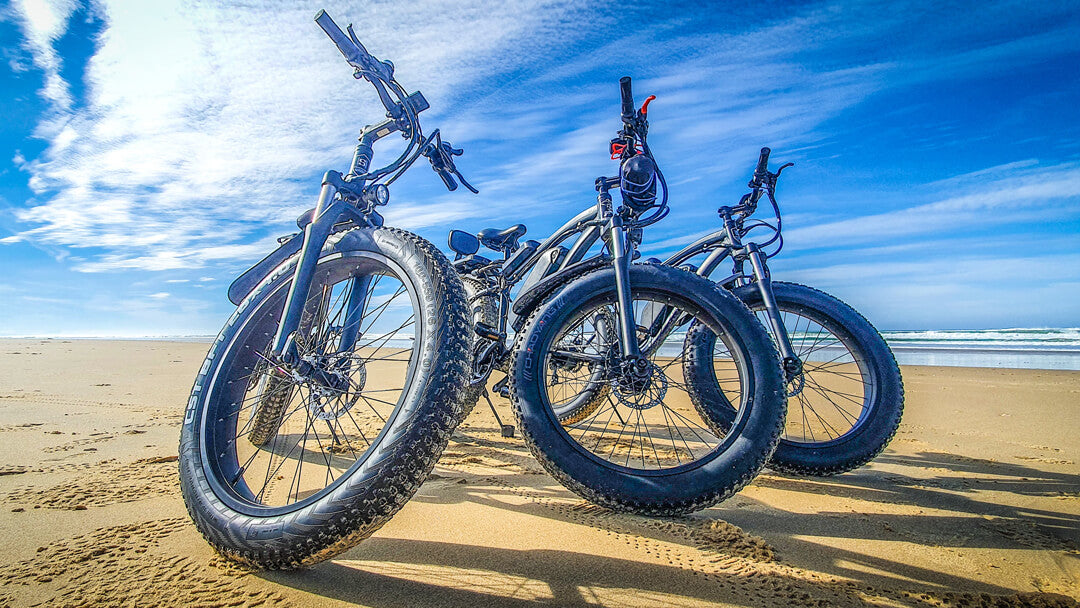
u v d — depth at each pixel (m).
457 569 1.55
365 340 2.09
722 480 1.78
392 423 1.42
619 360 2.06
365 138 2.24
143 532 1.76
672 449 3.34
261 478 2.51
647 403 2.05
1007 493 2.44
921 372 8.50
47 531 1.77
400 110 2.24
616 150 2.27
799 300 2.93
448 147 2.51
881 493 2.45
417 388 1.46
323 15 2.02
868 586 1.51
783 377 1.89
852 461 2.62
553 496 2.29
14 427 3.61
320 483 2.43
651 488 1.79
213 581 1.43
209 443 1.74
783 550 1.76
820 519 2.08
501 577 1.51
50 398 4.99
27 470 2.54
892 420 2.66
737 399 3.86
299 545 1.36
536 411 1.92
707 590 1.46
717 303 1.97
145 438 3.29
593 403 3.62
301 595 1.38
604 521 1.97
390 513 1.35
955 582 1.54
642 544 1.76
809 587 1.50
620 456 3.15
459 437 3.76
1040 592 1.49
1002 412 4.66
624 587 1.47
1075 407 4.81
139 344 17.19
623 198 2.15
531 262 3.21
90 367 8.28
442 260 1.75
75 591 1.37
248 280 2.17
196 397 1.82
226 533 1.48
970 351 14.20
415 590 1.42
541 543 1.76
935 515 2.13
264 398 2.58
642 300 2.11
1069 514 2.15
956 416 4.51
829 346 3.11
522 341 2.02
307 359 1.79
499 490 2.38
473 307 3.32
